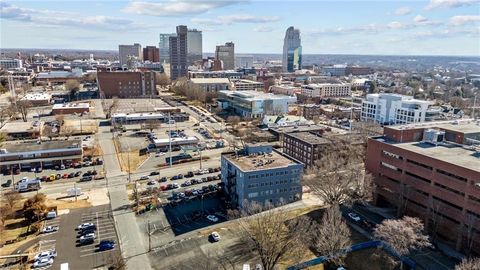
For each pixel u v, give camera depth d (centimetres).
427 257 9094
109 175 14488
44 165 15362
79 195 12456
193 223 10625
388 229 8619
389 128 12462
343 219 11050
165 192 12900
